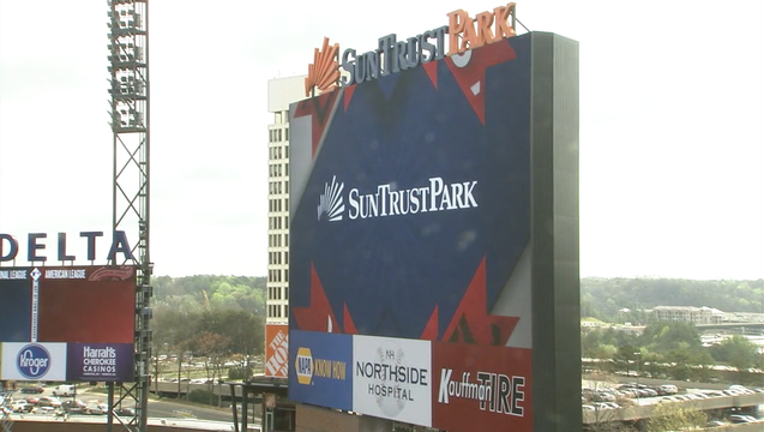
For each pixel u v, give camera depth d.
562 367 29.31
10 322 56.56
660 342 192.62
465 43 33.66
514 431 30.11
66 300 56.09
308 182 42.62
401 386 35.81
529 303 29.80
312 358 41.66
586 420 95.94
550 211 29.77
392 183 36.94
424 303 34.78
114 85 57.25
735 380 150.00
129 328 55.56
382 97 37.81
